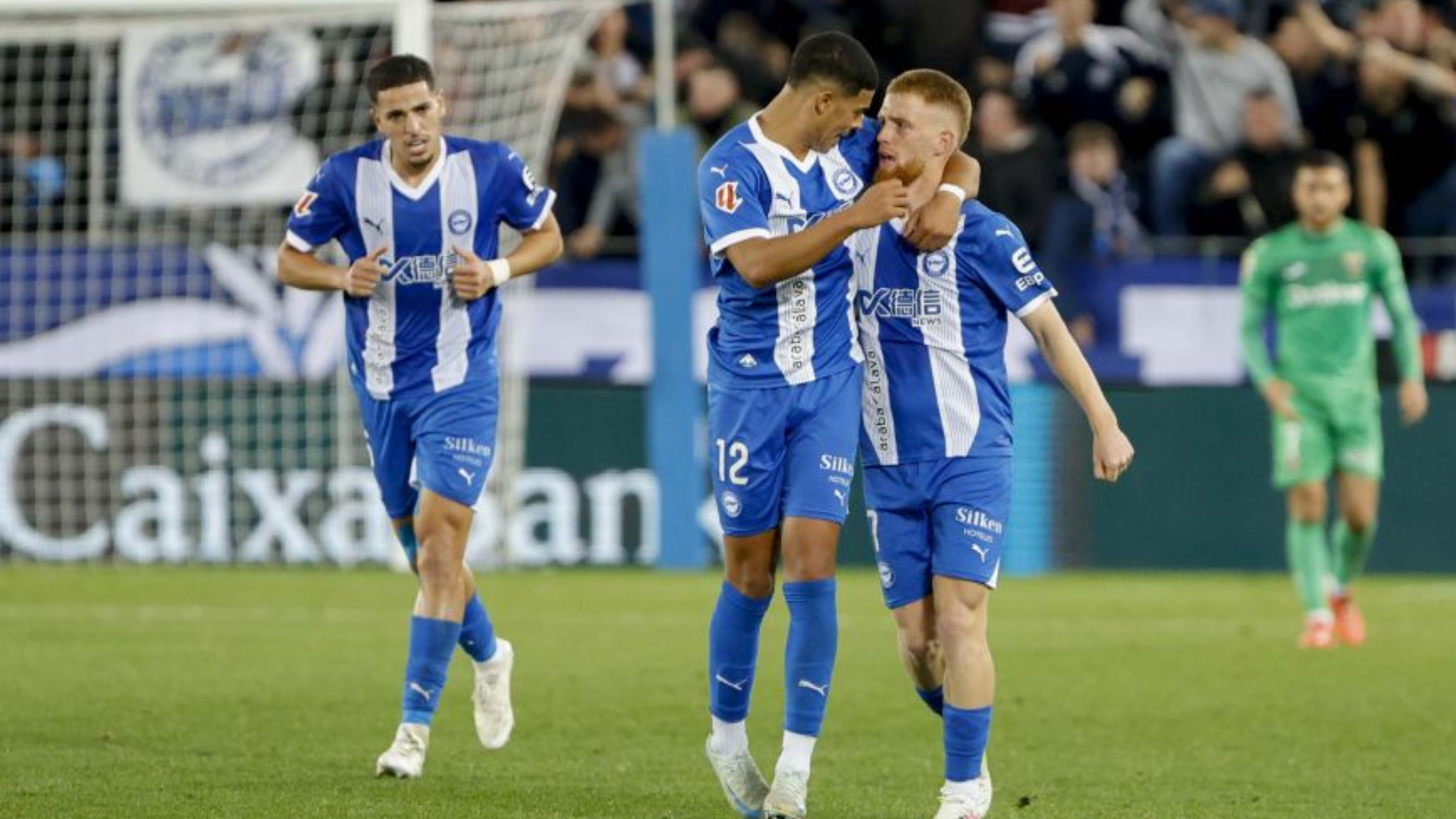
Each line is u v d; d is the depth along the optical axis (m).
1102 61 56.62
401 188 23.62
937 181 19.36
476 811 20.00
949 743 19.23
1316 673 32.44
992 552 19.34
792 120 19.56
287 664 32.34
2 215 52.22
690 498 49.09
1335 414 37.06
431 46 50.12
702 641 35.88
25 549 49.91
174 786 21.19
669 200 48.47
